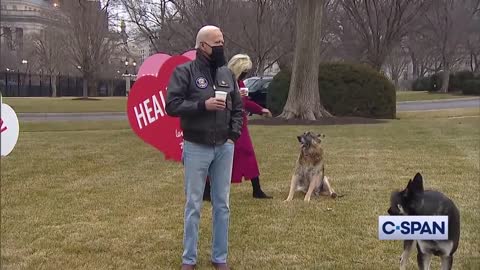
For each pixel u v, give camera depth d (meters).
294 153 11.41
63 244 5.24
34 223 5.96
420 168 9.48
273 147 12.29
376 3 28.86
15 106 32.34
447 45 42.56
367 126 17.23
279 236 5.56
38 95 57.94
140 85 9.07
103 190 7.69
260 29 33.72
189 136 4.32
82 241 5.35
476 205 6.76
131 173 9.09
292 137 14.16
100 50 47.34
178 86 4.23
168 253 5.02
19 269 4.57
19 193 7.41
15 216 6.23
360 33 30.94
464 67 69.38
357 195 7.42
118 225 5.93
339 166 9.78
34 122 21.53
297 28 18.98
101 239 5.41
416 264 4.67
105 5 44.88
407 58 74.75
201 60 4.34
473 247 5.15
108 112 28.91
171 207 6.74
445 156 10.88
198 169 4.34
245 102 6.81
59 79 58.38
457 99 35.22
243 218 6.23
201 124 4.26
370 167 9.66
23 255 4.93
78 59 46.19
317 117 19.02
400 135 14.69
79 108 31.50
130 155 11.15
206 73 4.32
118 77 66.44
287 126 17.20
